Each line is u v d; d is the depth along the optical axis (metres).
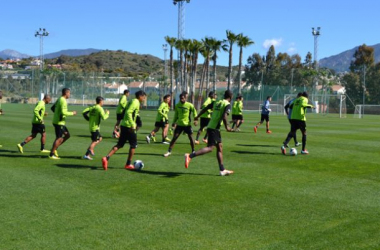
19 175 8.66
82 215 5.92
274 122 29.31
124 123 9.28
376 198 7.09
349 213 6.19
